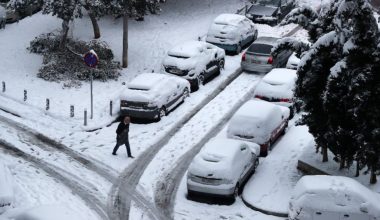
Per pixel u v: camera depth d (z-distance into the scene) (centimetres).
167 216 1902
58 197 1945
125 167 2227
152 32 3694
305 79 2098
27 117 2567
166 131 2542
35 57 3238
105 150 2350
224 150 2039
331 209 1730
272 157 2328
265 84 2698
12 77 2975
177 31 3766
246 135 2303
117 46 3447
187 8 4188
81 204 1925
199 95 2927
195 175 1978
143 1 3225
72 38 3356
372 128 1969
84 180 2097
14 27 3644
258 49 3161
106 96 2867
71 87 2919
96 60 2542
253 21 3962
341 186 1770
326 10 2169
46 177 2084
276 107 2458
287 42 2233
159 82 2664
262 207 1950
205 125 2611
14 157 2217
